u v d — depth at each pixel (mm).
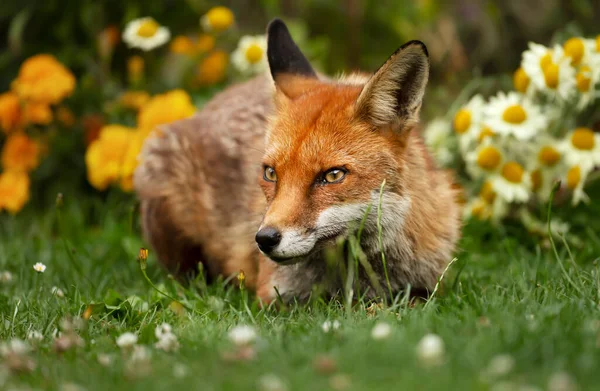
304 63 9609
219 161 10250
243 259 9719
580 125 11930
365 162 8047
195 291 9344
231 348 6188
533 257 10516
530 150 11438
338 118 8164
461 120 11930
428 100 15766
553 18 17312
